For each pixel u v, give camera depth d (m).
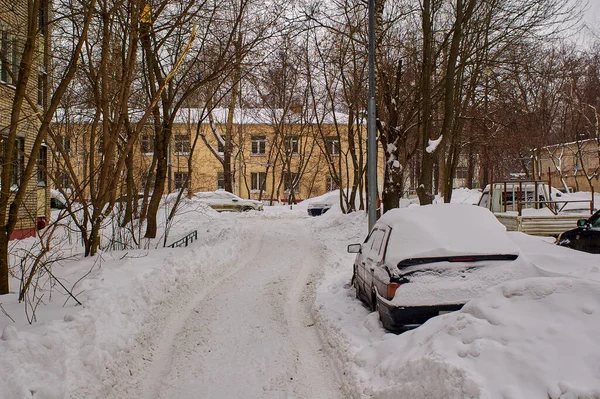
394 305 5.36
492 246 5.69
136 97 15.02
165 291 8.23
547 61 24.02
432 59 15.32
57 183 8.30
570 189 34.44
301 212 29.28
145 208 15.24
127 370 5.26
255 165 44.38
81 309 5.83
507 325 3.71
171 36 11.72
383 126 15.65
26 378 3.99
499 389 3.11
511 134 19.83
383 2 14.87
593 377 2.90
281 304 8.30
